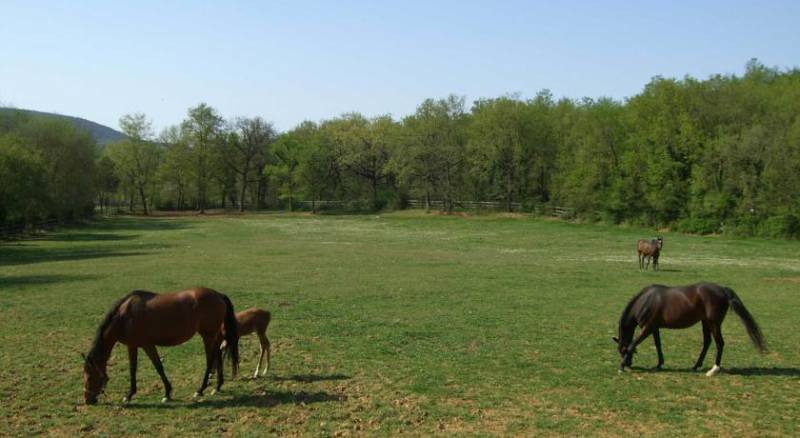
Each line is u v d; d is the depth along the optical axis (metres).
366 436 10.09
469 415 11.05
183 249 47.78
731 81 66.44
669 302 13.75
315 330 18.39
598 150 73.94
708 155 60.97
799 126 54.06
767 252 46.31
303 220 90.50
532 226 72.25
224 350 13.48
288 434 10.15
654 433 10.21
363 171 108.88
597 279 30.88
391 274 32.19
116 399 11.87
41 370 13.75
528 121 86.31
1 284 27.78
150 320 11.42
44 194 64.50
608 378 13.52
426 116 95.38
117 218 97.69
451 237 61.22
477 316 20.84
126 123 109.56
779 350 16.22
